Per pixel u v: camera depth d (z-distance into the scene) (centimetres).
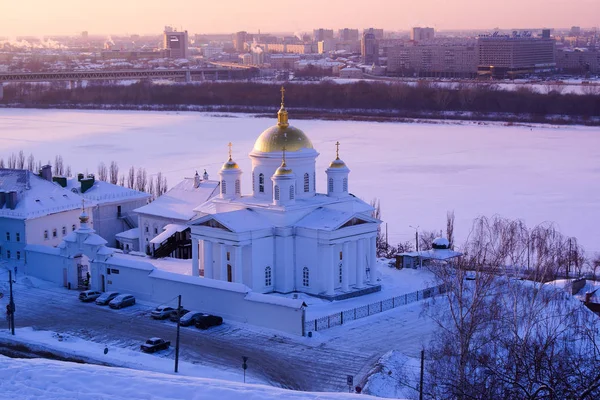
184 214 16250
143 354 10556
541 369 6375
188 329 11744
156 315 12194
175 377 6144
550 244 14825
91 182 17675
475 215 19588
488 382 7181
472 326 8531
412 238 17488
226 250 13200
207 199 16538
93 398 5681
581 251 15738
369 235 13588
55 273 14375
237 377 9856
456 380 7169
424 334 11400
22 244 15038
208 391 5734
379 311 12488
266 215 13512
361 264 13512
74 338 11238
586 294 12625
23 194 15525
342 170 14162
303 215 13538
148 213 16588
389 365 9675
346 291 13325
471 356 7844
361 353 10719
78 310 12738
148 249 16675
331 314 12238
